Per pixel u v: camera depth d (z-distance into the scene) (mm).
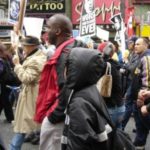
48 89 5082
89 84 4070
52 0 26000
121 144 4008
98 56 4055
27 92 7137
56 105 4918
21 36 8469
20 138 7180
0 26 23828
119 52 13984
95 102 3984
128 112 9352
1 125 10945
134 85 8258
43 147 5094
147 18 31203
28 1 25766
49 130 4992
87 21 12078
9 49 10781
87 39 12016
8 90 10844
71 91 4172
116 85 7297
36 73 6957
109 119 4035
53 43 5184
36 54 7031
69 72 4066
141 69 7973
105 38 14555
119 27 15055
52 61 4984
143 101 5406
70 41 5043
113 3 26000
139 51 8398
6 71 8727
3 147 5789
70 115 3936
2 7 24078
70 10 26344
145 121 7973
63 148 4191
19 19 8664
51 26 5129
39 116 5195
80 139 3824
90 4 12070
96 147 3902
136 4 32094
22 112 7164
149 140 9336
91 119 3887
